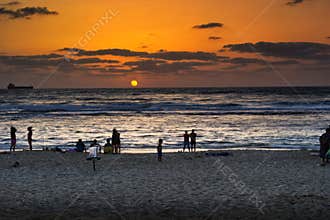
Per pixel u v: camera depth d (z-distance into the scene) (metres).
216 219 11.77
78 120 54.34
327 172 18.38
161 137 37.38
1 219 11.66
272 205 12.98
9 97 132.38
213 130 42.34
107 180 16.98
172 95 141.00
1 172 18.91
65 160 22.56
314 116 56.72
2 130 42.78
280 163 21.28
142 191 14.96
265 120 52.03
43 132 41.31
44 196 14.27
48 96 139.25
